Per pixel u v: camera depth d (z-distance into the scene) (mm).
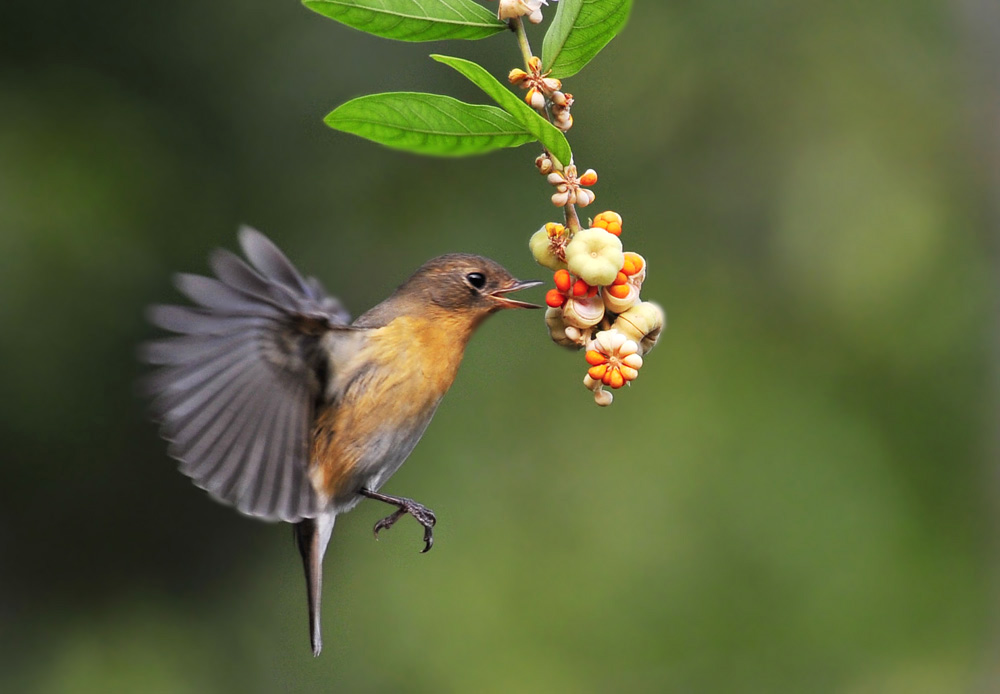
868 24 14797
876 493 13523
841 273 14336
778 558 13188
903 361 14148
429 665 12852
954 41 14867
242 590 14141
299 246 13719
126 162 13039
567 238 4445
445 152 4539
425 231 13781
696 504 13477
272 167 13805
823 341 14266
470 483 13641
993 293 14180
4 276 12195
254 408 5160
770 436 13789
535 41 13062
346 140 13938
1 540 13375
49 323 12430
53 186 12531
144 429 13320
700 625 12969
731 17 14672
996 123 14531
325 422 5500
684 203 14516
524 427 13898
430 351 5652
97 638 13570
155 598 13883
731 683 12766
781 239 14469
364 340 5531
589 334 4484
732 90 14562
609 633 12875
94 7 13328
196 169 13500
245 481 5066
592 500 13539
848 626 13008
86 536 13625
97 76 13305
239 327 5145
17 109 12797
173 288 12992
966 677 12773
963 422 13914
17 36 13086
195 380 5027
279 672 13742
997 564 13352
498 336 13906
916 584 13250
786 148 14555
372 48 13648
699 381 14023
